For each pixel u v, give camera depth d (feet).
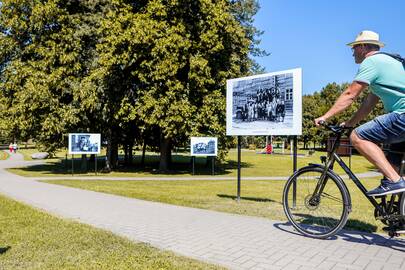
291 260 14.99
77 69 77.46
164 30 73.00
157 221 23.20
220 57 78.54
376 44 15.96
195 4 75.31
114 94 77.61
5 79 83.56
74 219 23.66
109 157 87.56
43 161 124.36
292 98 28.84
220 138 78.54
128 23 73.41
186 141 88.58
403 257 15.30
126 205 30.14
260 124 30.91
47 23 78.02
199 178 70.08
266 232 19.76
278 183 59.00
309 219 21.08
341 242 17.53
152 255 15.40
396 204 15.71
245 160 138.72
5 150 237.66
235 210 27.55
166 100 70.79
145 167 104.32
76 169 91.76
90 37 81.00
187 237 18.90
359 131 15.70
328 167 17.80
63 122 75.36
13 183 51.11
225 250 16.47
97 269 13.65
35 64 77.15
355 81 15.49
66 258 14.98
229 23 77.46
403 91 14.88
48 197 35.47
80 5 82.28
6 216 24.29
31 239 17.98
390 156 15.99
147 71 73.51
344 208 17.34
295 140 29.04
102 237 18.42
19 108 74.43
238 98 32.55
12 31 80.59
